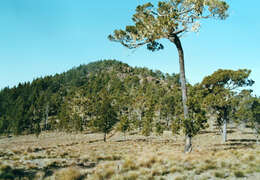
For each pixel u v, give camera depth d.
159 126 47.91
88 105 95.94
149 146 19.30
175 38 15.38
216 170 7.27
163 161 9.41
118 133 68.38
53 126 86.31
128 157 11.22
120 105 95.50
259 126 26.12
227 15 13.70
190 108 14.05
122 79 193.12
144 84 145.00
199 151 13.48
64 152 15.70
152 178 6.70
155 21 14.98
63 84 182.38
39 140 55.72
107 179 6.96
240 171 6.69
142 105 87.19
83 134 71.44
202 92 32.69
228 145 19.52
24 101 117.00
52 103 115.06
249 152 10.39
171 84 173.25
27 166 9.47
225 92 31.03
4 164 8.96
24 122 84.94
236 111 30.52
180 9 14.77
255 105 27.19
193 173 7.18
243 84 31.98
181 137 46.06
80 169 9.06
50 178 7.46
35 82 160.88
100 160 11.98
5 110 114.50
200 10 13.79
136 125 65.25
